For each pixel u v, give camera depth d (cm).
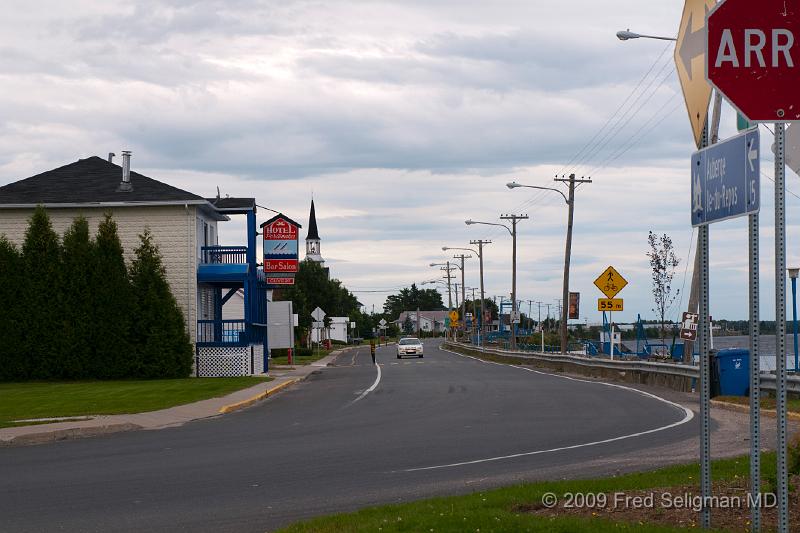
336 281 11494
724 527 877
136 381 3991
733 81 705
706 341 820
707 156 796
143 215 4356
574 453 1585
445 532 871
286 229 4856
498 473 1374
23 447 1912
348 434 1983
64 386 3653
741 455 1450
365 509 1042
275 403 2995
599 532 849
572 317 5753
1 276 4091
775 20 709
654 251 5562
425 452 1647
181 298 4331
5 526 1072
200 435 2052
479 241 10094
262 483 1339
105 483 1372
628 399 2784
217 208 4616
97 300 4134
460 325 13988
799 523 888
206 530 1029
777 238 696
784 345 705
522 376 4281
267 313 5284
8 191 4384
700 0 835
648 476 1190
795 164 828
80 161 4709
